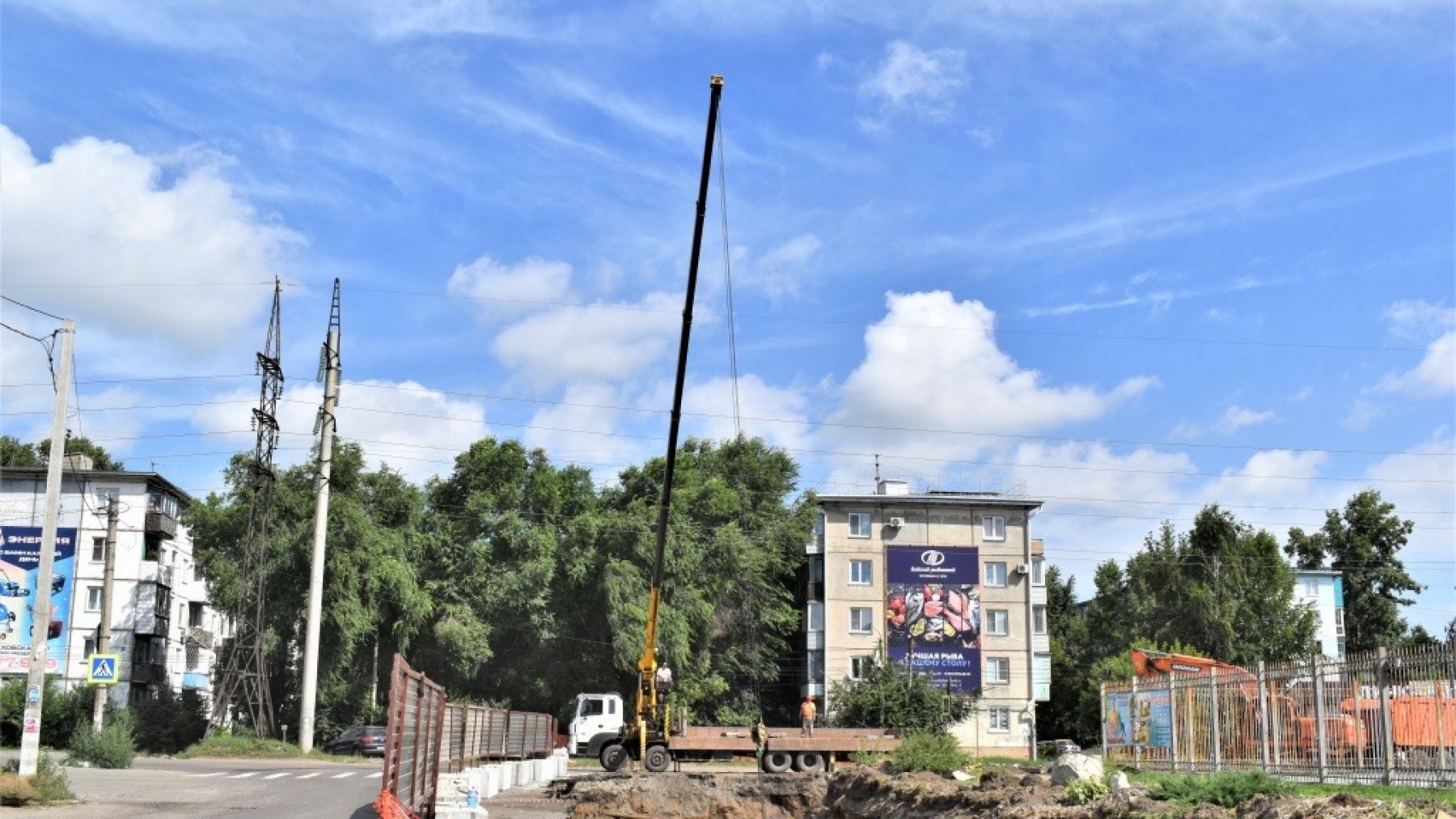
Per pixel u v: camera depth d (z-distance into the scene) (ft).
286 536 213.66
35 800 79.77
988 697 264.52
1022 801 74.18
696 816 120.47
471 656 224.74
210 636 290.76
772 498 274.77
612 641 231.50
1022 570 269.44
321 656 213.05
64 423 98.58
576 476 252.21
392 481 242.58
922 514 271.69
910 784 94.07
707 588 246.68
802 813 123.03
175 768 133.69
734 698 256.11
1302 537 332.19
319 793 93.66
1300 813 51.96
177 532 274.98
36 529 140.56
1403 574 322.55
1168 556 289.74
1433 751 74.54
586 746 160.04
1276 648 274.98
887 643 264.72
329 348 176.14
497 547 239.91
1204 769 102.17
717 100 98.73
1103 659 287.89
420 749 64.28
